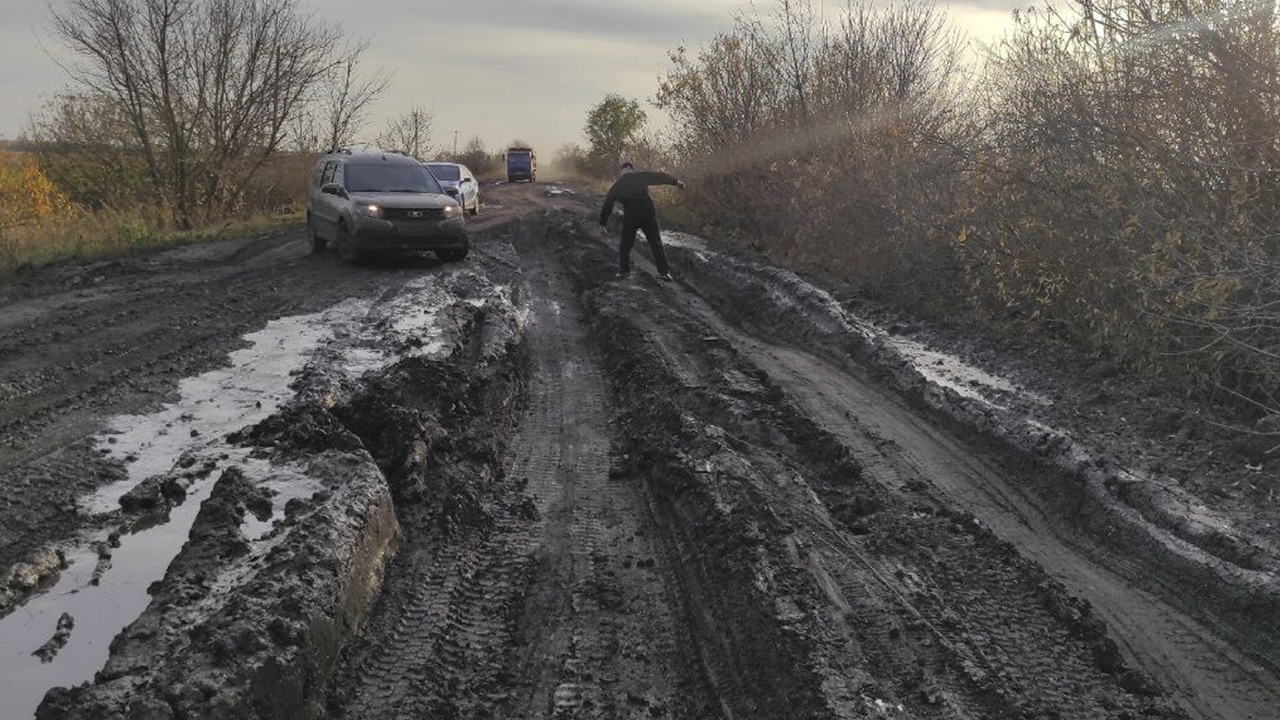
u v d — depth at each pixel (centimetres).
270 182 2878
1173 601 452
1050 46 911
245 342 886
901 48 1625
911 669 379
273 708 315
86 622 389
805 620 397
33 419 631
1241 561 457
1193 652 407
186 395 702
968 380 794
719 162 1956
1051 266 891
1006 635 414
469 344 932
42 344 852
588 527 529
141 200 2436
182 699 295
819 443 645
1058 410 692
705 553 472
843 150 1452
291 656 332
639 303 1130
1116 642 416
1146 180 781
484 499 561
